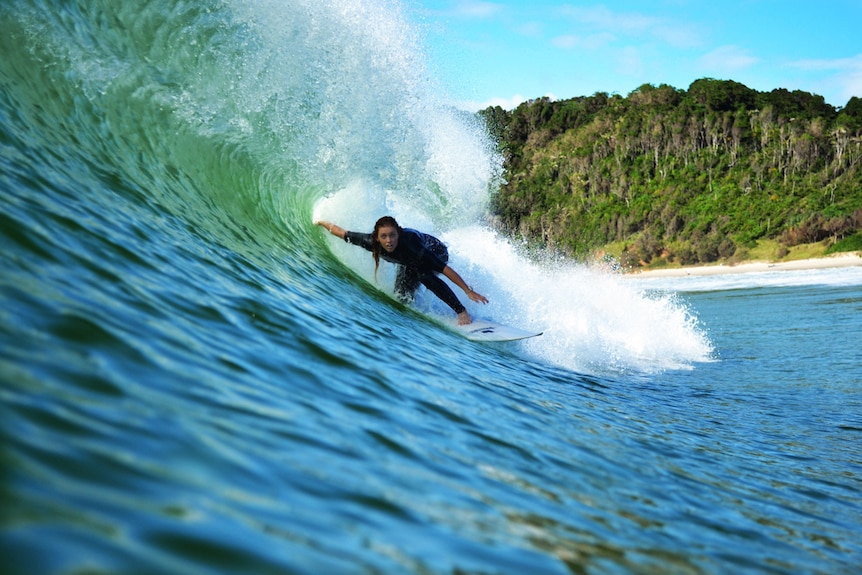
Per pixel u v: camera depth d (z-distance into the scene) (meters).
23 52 5.06
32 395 1.80
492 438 3.29
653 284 50.44
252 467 1.91
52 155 4.27
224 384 2.56
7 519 1.26
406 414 3.20
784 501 3.54
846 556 2.83
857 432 5.48
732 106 102.19
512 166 104.25
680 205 80.69
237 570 1.35
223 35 6.80
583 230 83.50
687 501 3.17
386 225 6.45
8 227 2.94
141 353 2.46
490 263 8.70
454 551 1.81
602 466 3.38
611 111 110.31
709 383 7.25
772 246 67.38
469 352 5.85
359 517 1.84
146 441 1.81
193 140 6.12
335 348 3.85
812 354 9.62
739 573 2.37
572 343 7.78
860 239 58.94
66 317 2.41
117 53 5.89
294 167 7.21
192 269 3.94
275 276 5.04
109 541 1.30
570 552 2.09
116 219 3.93
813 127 87.00
